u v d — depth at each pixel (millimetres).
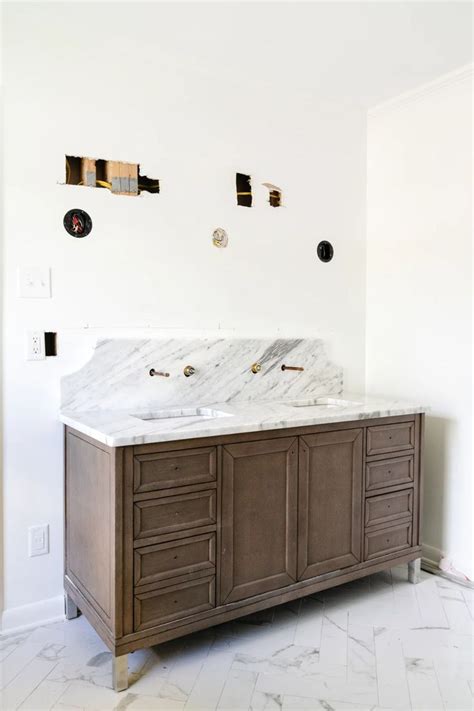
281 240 2854
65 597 2266
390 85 2775
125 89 2357
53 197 2209
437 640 2096
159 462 1860
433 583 2615
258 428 2059
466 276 2654
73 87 2236
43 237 2193
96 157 2299
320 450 2264
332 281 3051
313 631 2164
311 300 2973
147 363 2438
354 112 3094
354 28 2236
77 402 2281
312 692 1786
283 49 2395
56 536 2252
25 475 2184
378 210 3105
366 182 3168
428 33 2283
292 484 2182
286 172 2855
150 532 1849
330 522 2303
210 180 2607
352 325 3143
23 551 2186
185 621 1929
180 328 2535
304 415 2254
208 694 1774
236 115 2676
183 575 1920
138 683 1832
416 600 2434
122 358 2375
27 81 2141
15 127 2123
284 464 2162
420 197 2869
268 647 2049
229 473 2021
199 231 2580
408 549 2566
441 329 2777
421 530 2625
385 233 3068
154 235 2453
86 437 2018
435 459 2812
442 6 2086
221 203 2645
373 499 2438
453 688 1809
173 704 1728
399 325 2996
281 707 1714
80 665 1930
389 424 2479
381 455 2455
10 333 2141
